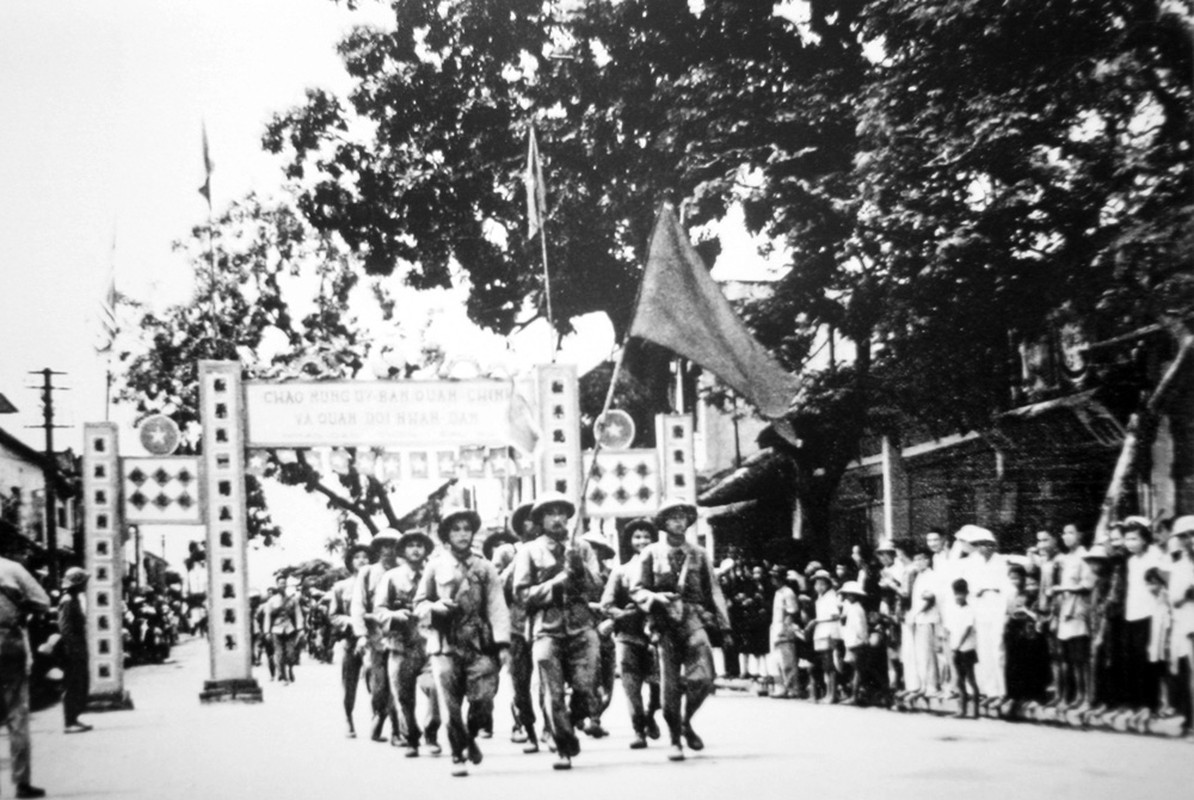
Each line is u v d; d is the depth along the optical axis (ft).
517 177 106.42
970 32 73.15
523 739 53.93
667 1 96.78
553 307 111.45
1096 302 73.67
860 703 66.44
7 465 130.11
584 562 45.06
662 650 44.68
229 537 82.07
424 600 43.50
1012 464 85.25
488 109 107.86
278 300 119.85
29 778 40.86
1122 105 71.82
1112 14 71.00
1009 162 73.26
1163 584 50.24
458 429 82.79
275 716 71.46
